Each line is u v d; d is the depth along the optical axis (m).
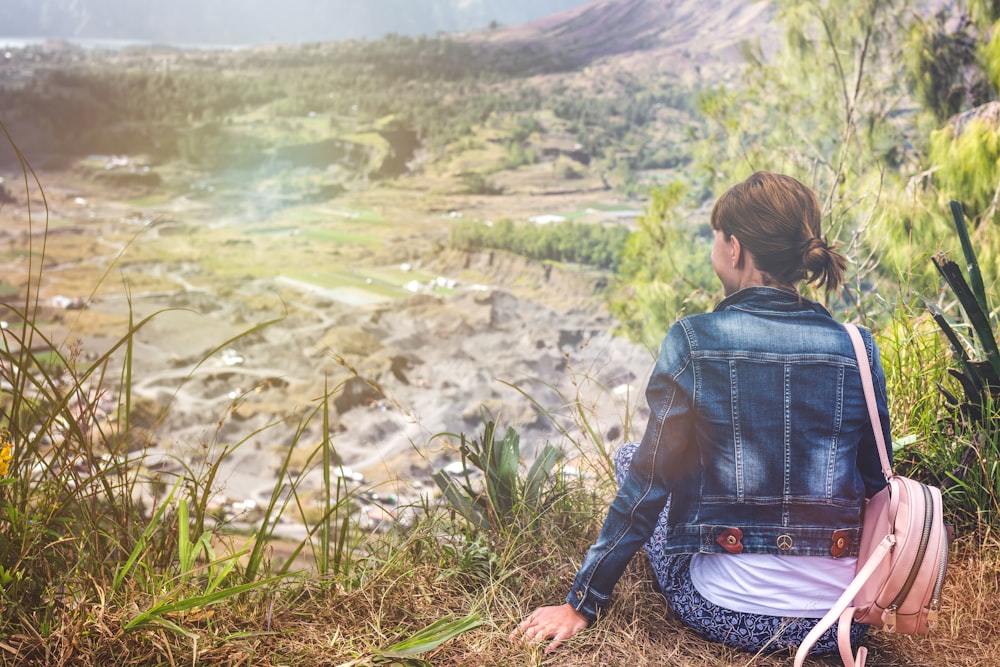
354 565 1.85
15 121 176.12
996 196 5.94
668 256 12.16
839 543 1.45
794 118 11.04
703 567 1.58
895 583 1.39
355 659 1.46
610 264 101.69
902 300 2.50
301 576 1.79
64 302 89.56
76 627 1.41
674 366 1.48
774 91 11.29
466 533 2.01
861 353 1.48
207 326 88.12
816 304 1.54
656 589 1.82
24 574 1.61
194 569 1.60
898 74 10.59
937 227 5.67
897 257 3.06
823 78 10.87
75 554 1.76
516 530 1.99
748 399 1.45
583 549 2.02
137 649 1.43
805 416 1.45
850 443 1.47
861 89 10.61
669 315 11.00
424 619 1.71
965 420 2.12
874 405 1.46
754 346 1.46
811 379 1.45
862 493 1.48
